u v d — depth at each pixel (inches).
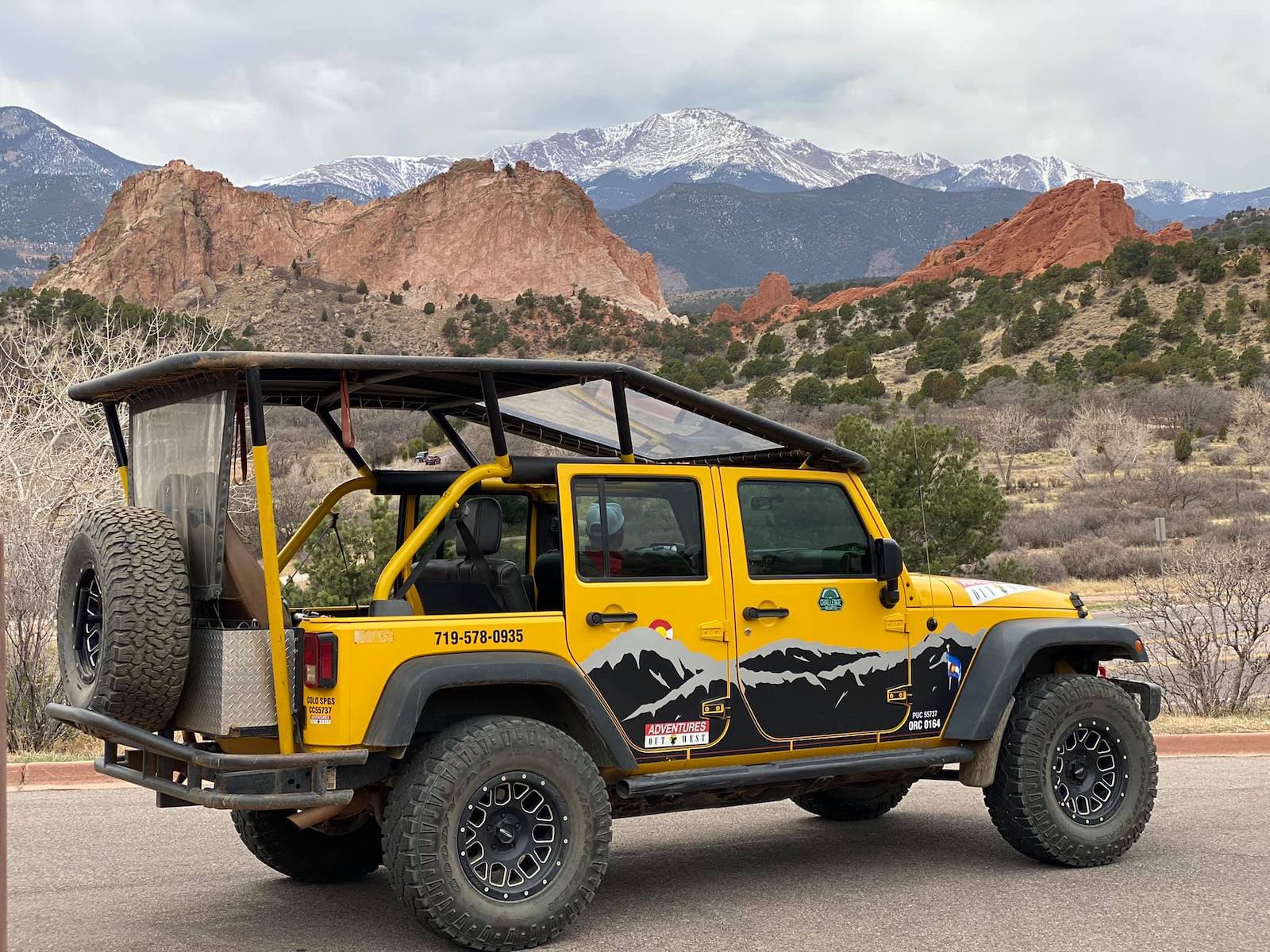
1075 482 2442.2
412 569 251.3
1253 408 3127.5
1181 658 536.1
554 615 221.1
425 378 239.3
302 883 257.1
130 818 317.7
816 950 206.8
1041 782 261.0
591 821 213.5
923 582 267.0
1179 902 236.7
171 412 224.7
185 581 201.5
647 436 245.3
